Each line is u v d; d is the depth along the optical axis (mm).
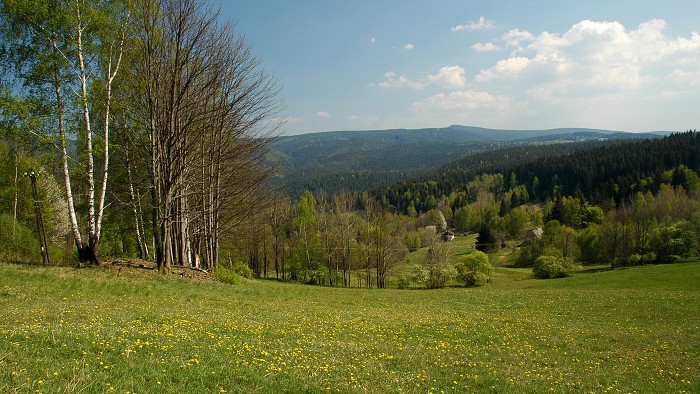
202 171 36750
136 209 33062
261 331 14578
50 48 23578
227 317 17266
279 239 77500
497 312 27469
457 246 123125
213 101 31266
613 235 82375
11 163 28188
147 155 30688
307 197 97688
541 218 126188
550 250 78188
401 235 84812
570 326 22219
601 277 58125
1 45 22922
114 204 33344
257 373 9148
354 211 78625
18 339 9516
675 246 75500
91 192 25062
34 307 14711
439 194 176750
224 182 40500
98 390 7066
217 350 10828
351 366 10828
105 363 8555
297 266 75625
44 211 40562
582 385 11477
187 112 30281
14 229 31312
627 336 19812
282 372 9477
